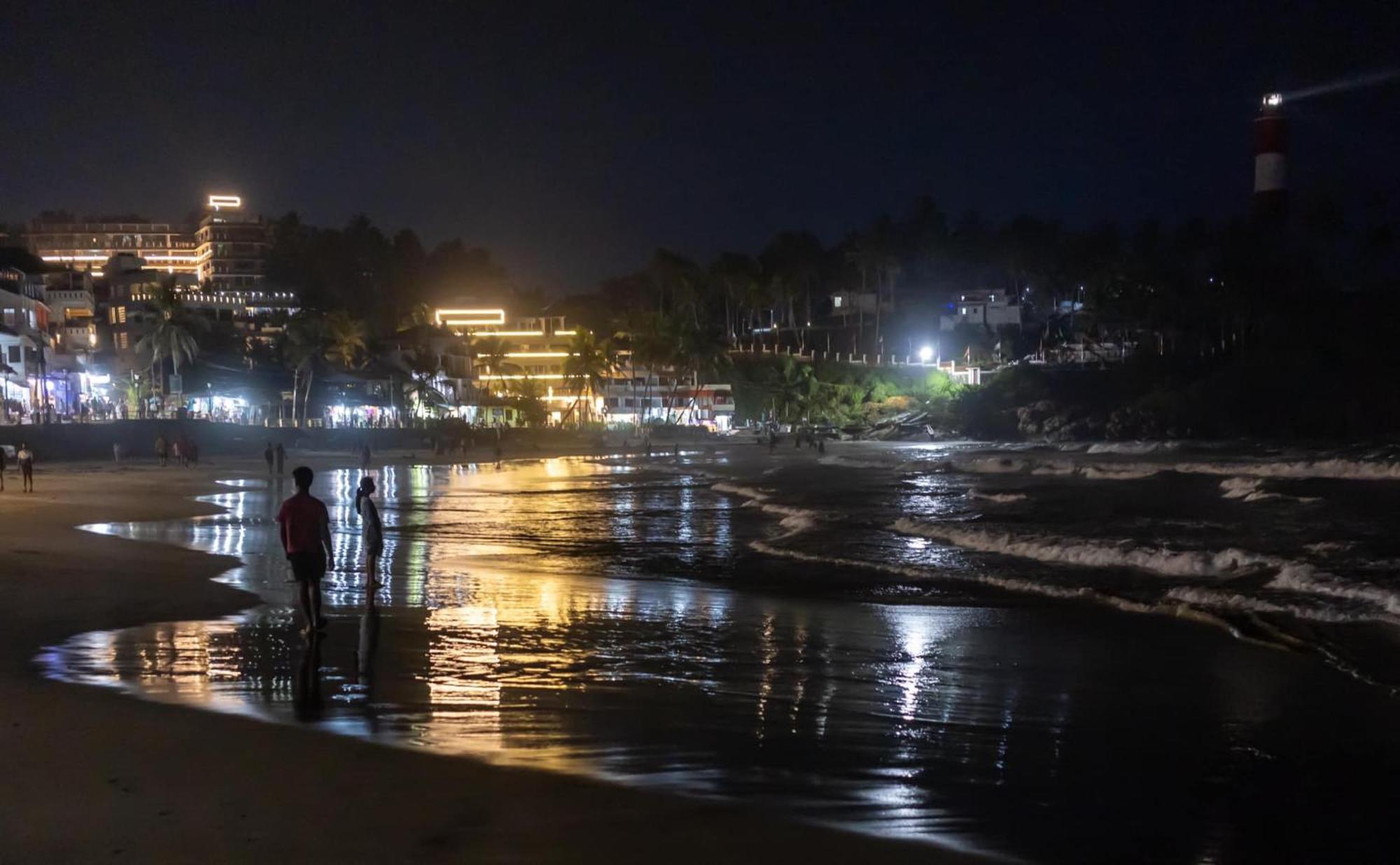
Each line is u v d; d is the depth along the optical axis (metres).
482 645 10.93
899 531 25.23
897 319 155.50
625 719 7.95
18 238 154.00
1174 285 120.69
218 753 6.57
